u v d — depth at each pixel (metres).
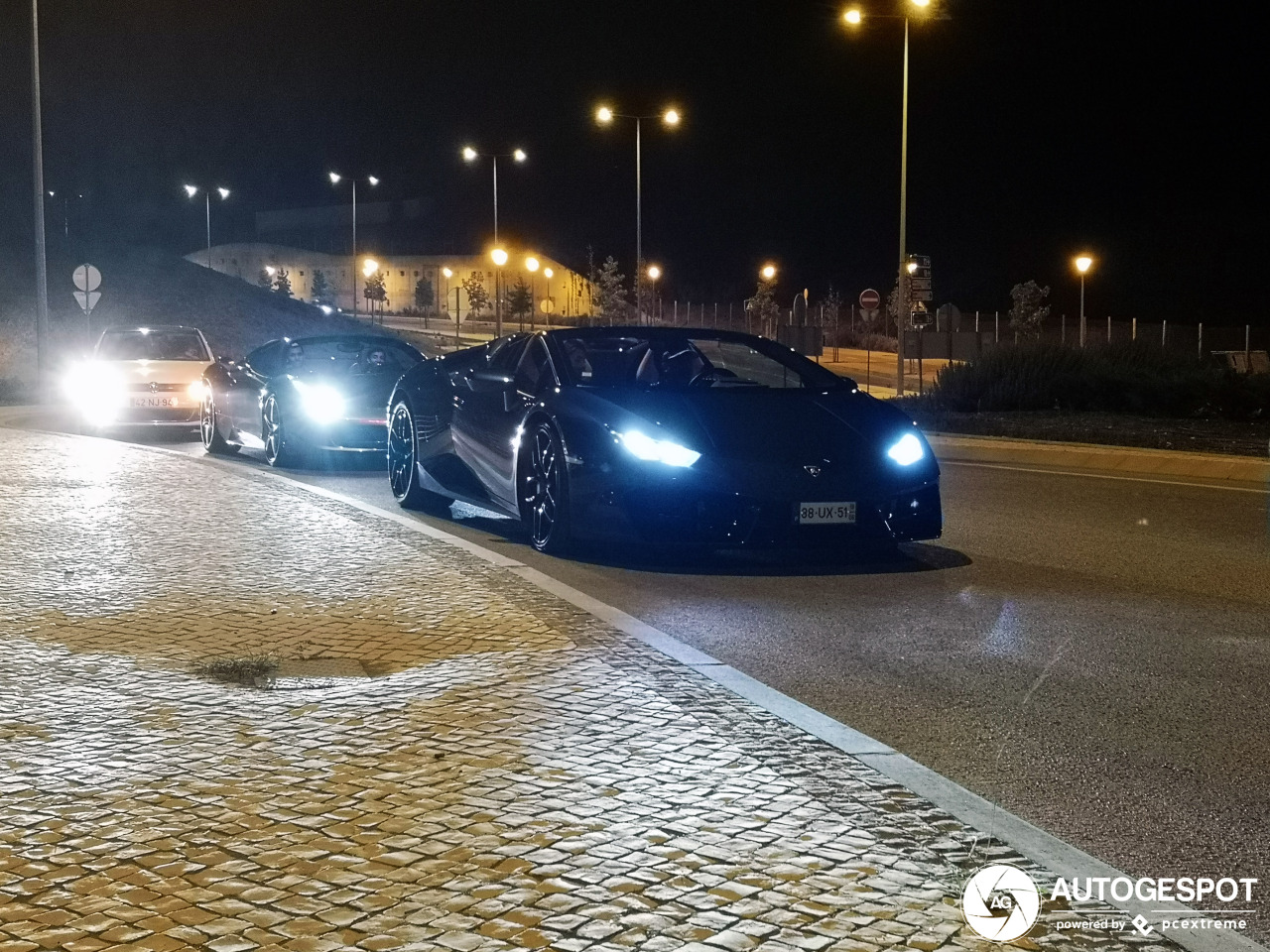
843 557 9.41
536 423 9.45
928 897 3.61
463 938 3.31
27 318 52.66
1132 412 23.64
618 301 87.69
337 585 7.89
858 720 5.54
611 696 5.55
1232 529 10.80
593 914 3.46
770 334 69.75
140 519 10.34
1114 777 4.85
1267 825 4.39
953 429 20.92
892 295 82.44
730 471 8.45
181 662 6.09
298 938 3.31
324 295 111.88
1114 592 8.19
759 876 3.72
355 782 4.45
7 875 3.69
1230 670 6.34
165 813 4.16
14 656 6.15
